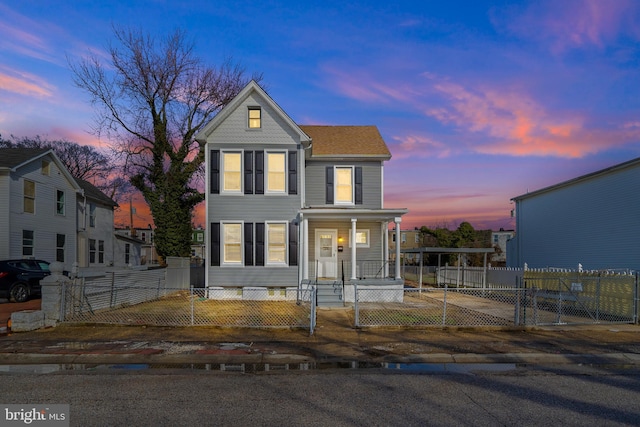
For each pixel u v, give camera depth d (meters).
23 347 8.63
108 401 5.74
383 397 5.98
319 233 19.75
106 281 13.59
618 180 18.14
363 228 19.91
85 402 5.70
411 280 30.41
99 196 31.03
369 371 7.39
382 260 19.56
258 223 18.03
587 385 6.64
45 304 10.90
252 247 17.94
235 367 7.63
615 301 13.02
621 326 11.32
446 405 5.67
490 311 14.34
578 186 20.75
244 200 18.05
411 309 14.74
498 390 6.34
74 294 11.54
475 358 8.22
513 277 19.05
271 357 8.07
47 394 6.03
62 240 25.17
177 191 25.41
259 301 17.06
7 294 15.80
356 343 9.25
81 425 4.90
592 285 13.98
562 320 12.27
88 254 29.28
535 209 24.53
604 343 9.44
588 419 5.21
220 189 18.00
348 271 19.59
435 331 10.59
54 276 11.02
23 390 6.20
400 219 17.97
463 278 24.16
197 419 5.11
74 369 7.46
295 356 8.13
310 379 6.87
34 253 22.33
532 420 5.16
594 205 19.62
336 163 19.91
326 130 22.42
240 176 18.14
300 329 10.63
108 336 9.72
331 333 10.27
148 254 60.12
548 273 16.41
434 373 7.29
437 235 38.47
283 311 13.92
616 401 5.89
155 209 25.39
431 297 19.77
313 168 19.92
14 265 16.56
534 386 6.56
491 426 4.96
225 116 18.22
